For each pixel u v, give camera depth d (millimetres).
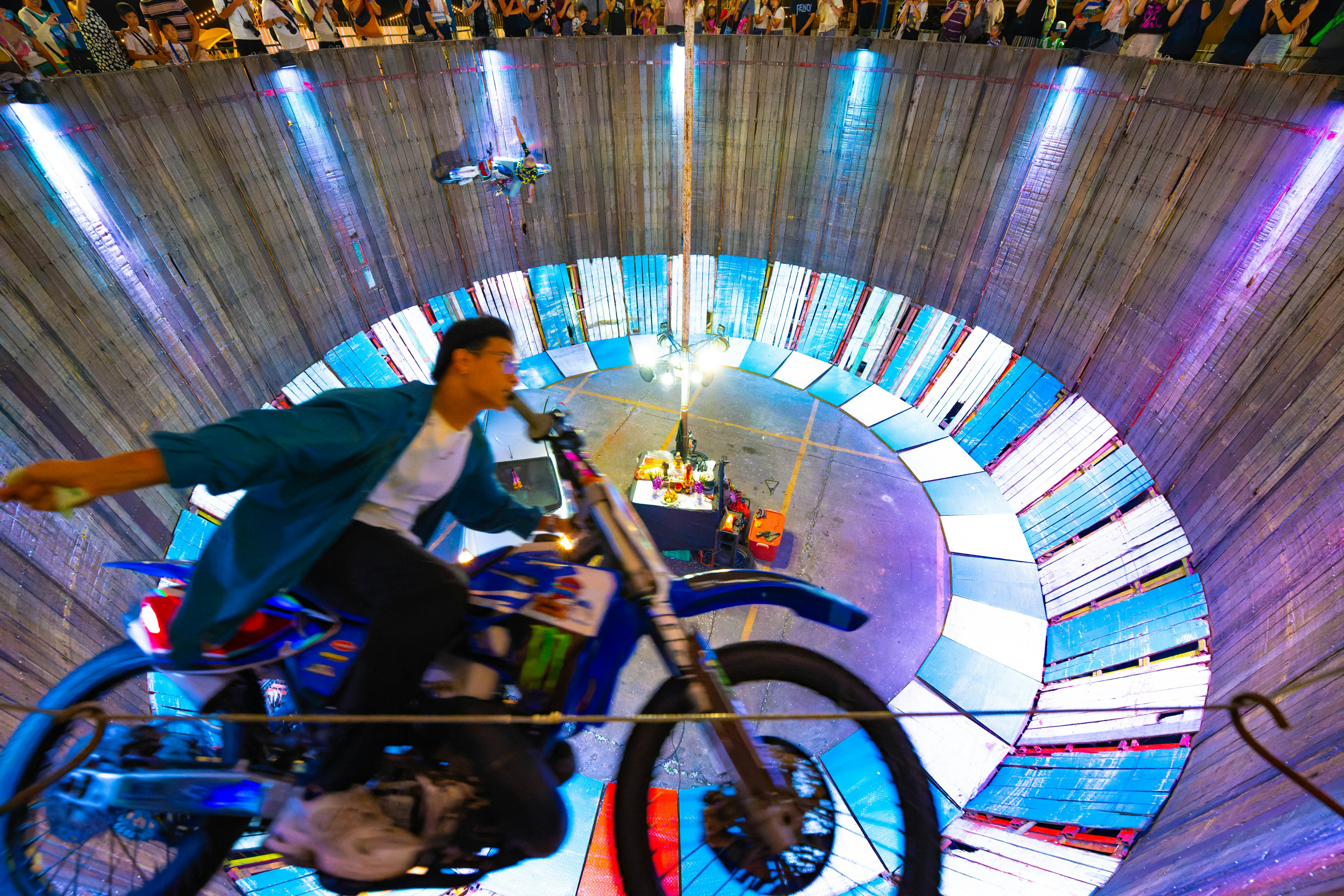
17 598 9844
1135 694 12664
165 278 13906
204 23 14492
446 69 18844
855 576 16031
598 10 19891
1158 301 14797
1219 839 6699
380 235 18984
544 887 10570
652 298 23391
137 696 10430
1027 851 10352
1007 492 17609
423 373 20031
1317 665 9039
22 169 11508
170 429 13953
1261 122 12547
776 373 21875
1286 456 11992
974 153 18016
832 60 19312
